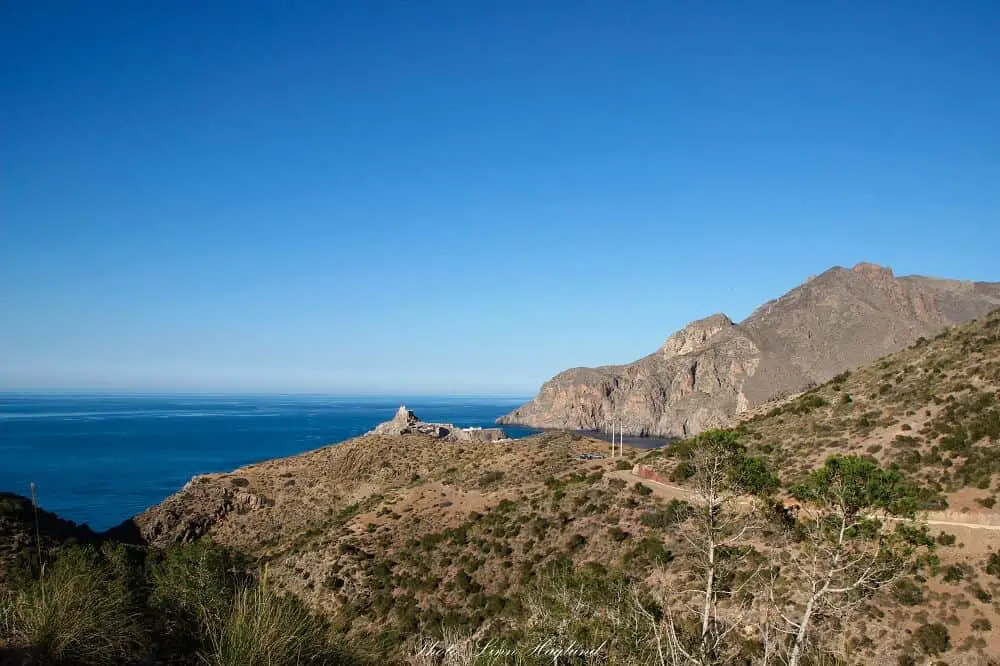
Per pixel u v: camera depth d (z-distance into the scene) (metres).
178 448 198.38
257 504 81.56
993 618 22.69
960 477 32.47
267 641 9.02
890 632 22.83
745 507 23.08
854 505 17.83
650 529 36.75
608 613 14.28
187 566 19.06
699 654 12.34
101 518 101.00
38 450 190.62
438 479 69.88
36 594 9.21
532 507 47.50
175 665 10.31
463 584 37.88
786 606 18.88
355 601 38.94
